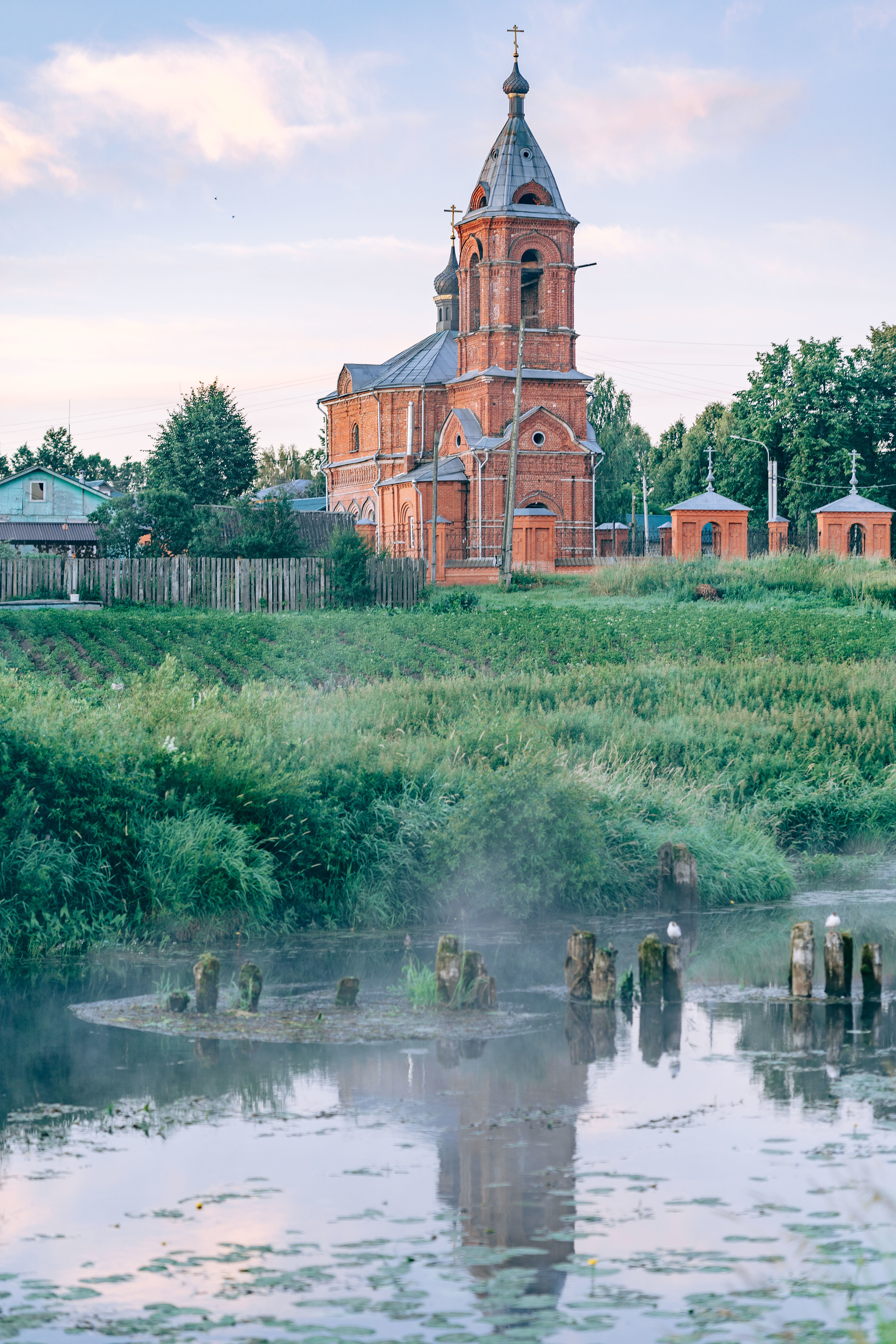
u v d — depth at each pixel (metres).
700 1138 10.76
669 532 90.81
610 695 33.31
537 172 78.38
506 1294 8.00
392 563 62.41
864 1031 14.31
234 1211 9.36
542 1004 15.67
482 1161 10.27
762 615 51.25
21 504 93.94
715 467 104.19
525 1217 9.16
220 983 16.80
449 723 28.41
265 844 20.97
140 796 20.25
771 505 86.06
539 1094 12.02
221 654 43.97
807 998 15.88
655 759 28.00
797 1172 9.96
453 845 21.03
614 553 84.81
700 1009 15.34
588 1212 9.26
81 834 19.59
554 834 21.31
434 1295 8.02
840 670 37.88
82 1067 12.97
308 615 55.09
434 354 88.31
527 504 78.75
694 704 33.19
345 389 92.75
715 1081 12.40
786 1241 8.71
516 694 32.75
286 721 25.05
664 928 20.48
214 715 23.25
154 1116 11.45
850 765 28.91
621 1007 15.49
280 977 17.14
